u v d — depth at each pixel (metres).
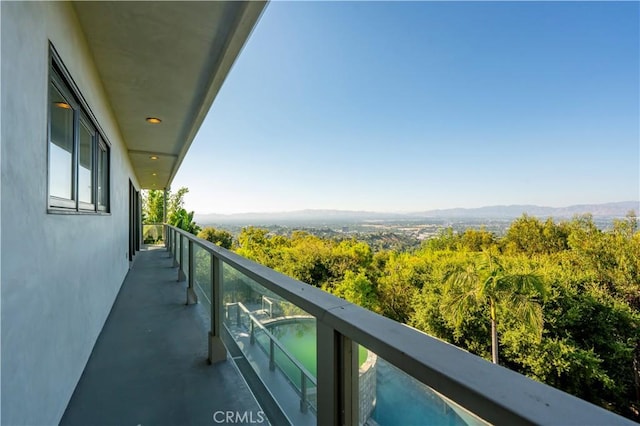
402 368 0.58
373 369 0.72
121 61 2.78
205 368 2.17
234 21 2.27
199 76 3.09
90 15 2.17
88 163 2.71
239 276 1.92
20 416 1.18
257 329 1.61
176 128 4.66
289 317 1.21
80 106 2.29
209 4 2.09
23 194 1.23
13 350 1.13
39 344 1.37
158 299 3.95
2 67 1.06
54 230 1.60
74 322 1.94
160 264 6.66
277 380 1.33
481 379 0.47
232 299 2.08
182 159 6.74
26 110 1.27
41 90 1.45
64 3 1.88
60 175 1.91
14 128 1.15
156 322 3.13
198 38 2.47
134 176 8.20
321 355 0.88
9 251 1.10
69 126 2.10
